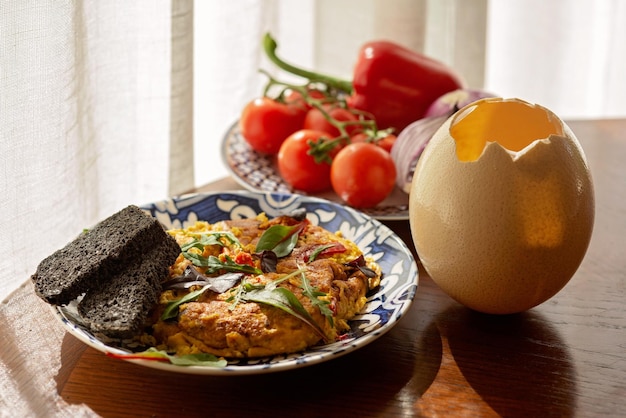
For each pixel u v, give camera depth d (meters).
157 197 1.15
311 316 0.77
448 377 0.77
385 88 1.19
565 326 0.84
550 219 0.76
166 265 0.81
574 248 0.78
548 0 1.67
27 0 0.92
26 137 0.95
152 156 1.13
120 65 1.05
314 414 0.74
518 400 0.75
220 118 1.31
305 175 1.04
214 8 1.24
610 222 1.01
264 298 0.77
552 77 1.73
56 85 0.96
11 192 0.95
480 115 0.83
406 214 1.00
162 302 0.78
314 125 1.12
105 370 0.78
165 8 1.07
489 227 0.76
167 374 0.77
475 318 0.84
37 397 0.75
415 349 0.80
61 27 0.95
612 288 0.89
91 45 1.01
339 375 0.77
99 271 0.78
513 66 1.73
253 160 1.13
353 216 0.94
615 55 1.70
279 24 1.42
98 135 1.05
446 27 1.46
